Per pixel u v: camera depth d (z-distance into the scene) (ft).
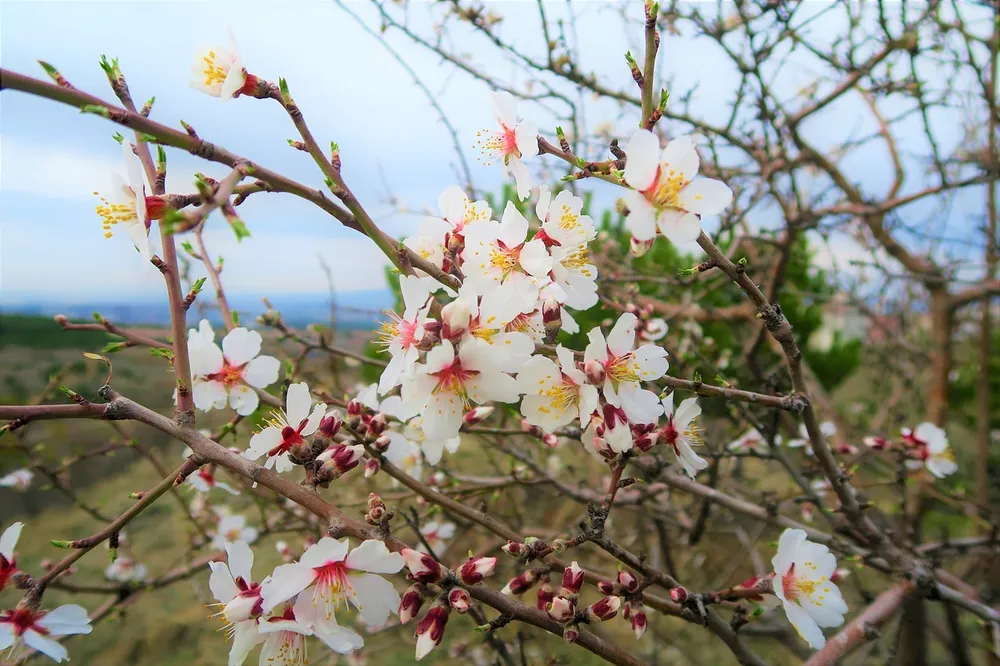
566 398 0.65
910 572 0.94
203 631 2.19
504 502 2.10
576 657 1.72
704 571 2.22
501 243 0.68
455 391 0.60
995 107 1.54
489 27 1.41
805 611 0.69
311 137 0.55
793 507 1.78
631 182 0.59
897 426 2.14
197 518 1.68
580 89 1.40
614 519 2.43
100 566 2.35
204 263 0.90
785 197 1.91
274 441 0.66
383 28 1.34
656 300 1.80
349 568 0.57
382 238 0.57
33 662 1.97
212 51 0.63
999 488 2.06
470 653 1.69
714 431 2.03
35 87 0.43
